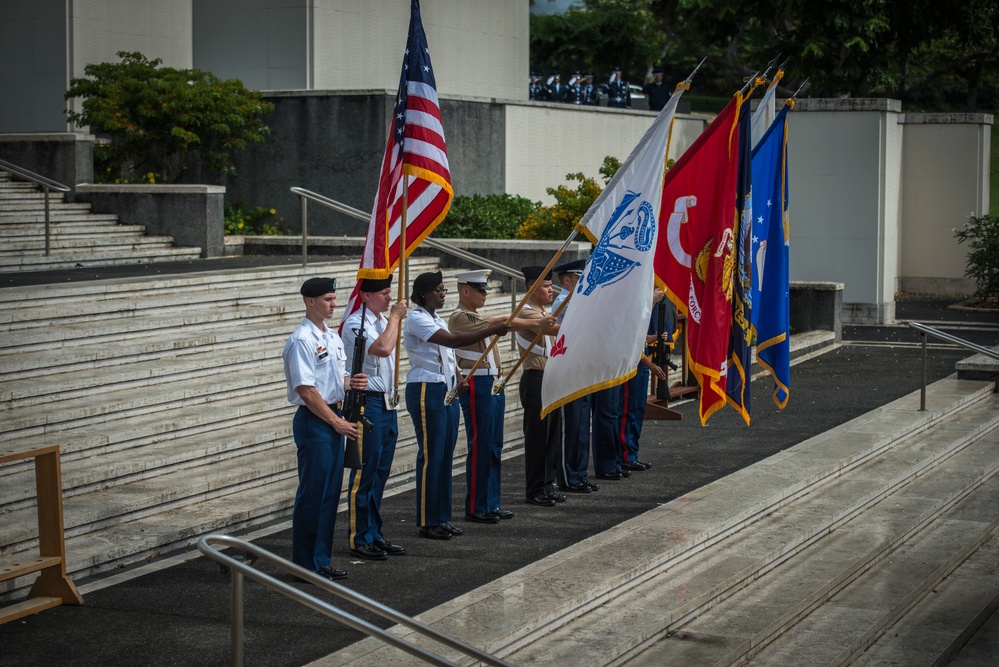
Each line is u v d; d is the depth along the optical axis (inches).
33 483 331.3
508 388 533.6
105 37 805.2
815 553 358.3
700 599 298.7
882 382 626.2
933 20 1093.8
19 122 807.1
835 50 1074.1
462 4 1009.5
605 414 412.2
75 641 256.5
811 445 464.4
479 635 252.2
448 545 333.1
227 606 279.4
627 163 346.0
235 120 733.9
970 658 321.4
